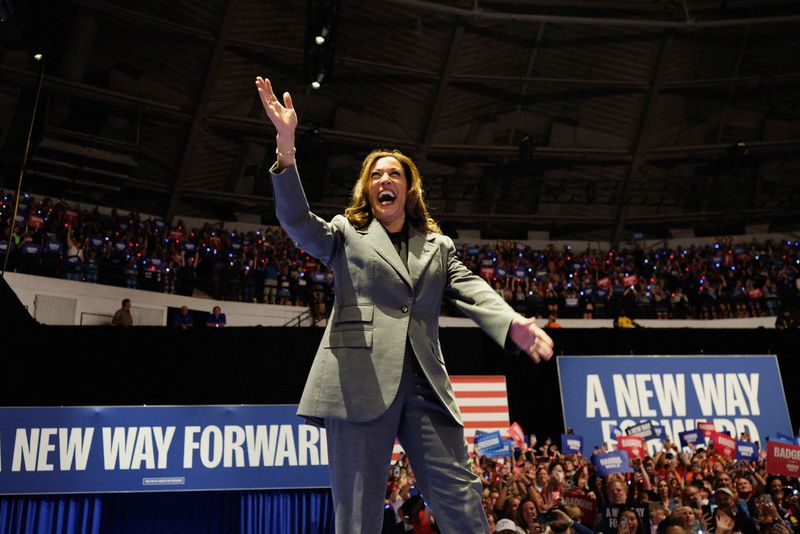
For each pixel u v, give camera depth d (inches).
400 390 75.0
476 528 72.6
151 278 607.2
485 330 76.2
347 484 72.4
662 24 767.1
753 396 419.8
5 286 381.7
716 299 663.1
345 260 79.4
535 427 405.4
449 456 74.2
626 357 421.1
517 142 854.5
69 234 597.3
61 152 714.8
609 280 700.7
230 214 820.0
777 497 351.6
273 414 373.7
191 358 393.4
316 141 747.4
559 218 856.3
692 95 827.4
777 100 818.8
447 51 780.6
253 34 732.0
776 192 837.2
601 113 839.1
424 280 79.7
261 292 641.6
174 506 364.5
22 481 349.4
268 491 368.2
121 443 361.1
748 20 758.5
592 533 324.8
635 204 825.5
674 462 369.1
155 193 784.9
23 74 692.7
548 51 806.5
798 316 609.3
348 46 768.9
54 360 383.2
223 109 769.6
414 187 86.7
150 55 724.7
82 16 679.1
